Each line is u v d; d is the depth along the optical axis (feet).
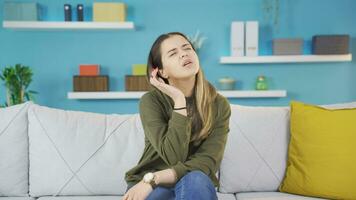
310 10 11.59
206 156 4.28
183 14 11.57
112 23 10.87
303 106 5.58
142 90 11.12
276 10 11.49
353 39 11.63
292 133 5.50
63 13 11.37
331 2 11.57
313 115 5.40
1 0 11.21
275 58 11.10
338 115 5.32
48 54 11.53
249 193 5.46
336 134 5.18
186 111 4.14
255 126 5.61
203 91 4.45
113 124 5.65
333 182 5.02
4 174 5.35
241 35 11.08
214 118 4.53
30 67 11.51
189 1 11.54
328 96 11.78
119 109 11.73
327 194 5.05
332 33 11.62
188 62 4.28
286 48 11.09
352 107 5.76
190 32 11.61
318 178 5.11
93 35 11.57
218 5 11.55
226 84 11.27
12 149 5.40
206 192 3.51
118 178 5.38
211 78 11.72
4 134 5.42
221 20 11.58
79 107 11.69
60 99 11.66
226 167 5.51
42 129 5.44
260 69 11.71
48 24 10.84
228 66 11.69
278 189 5.55
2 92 11.50
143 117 4.40
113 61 11.65
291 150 5.48
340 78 11.73
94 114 5.77
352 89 11.75
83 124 5.56
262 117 5.69
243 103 11.69
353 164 5.01
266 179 5.51
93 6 10.89
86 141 5.45
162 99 4.54
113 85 11.71
